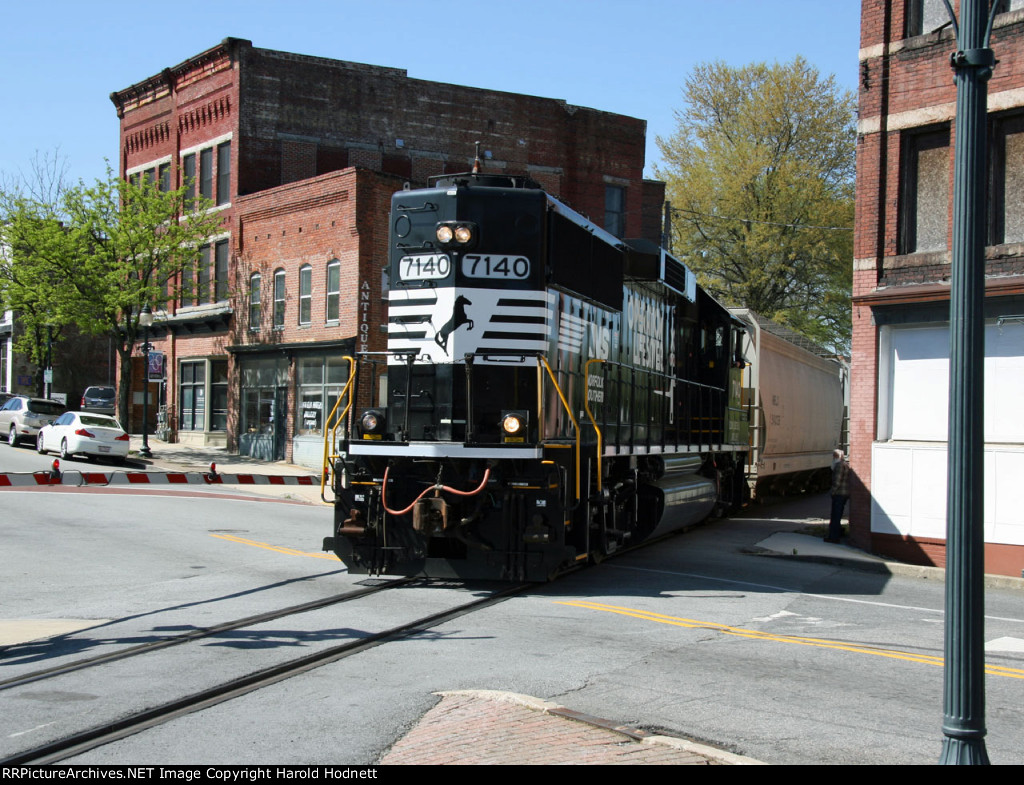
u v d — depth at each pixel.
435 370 11.56
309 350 29.09
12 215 30.09
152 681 7.07
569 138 37.91
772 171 41.72
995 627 10.66
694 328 19.56
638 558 14.98
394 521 11.14
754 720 6.54
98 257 30.03
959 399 5.01
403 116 35.00
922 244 16.31
